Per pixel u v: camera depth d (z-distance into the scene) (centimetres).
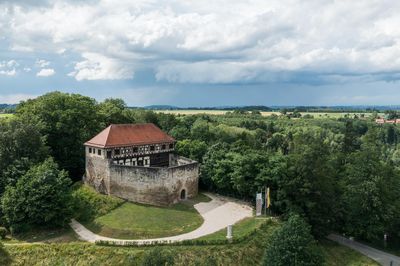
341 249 7694
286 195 7900
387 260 7425
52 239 6706
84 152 9706
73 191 8400
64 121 9538
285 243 5566
